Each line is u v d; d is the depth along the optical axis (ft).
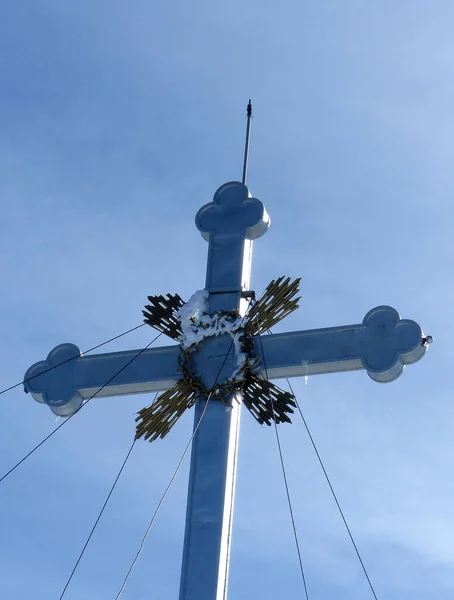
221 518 46.50
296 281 50.19
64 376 51.57
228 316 50.08
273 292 50.29
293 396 48.80
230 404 48.60
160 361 50.60
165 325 51.11
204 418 48.52
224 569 46.03
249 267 52.24
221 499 46.85
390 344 48.44
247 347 49.37
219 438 48.03
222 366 49.39
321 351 48.96
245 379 48.98
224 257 51.70
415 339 48.26
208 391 48.91
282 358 49.11
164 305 51.31
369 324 48.98
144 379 50.39
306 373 49.26
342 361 48.65
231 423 48.32
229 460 47.67
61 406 51.24
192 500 46.96
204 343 49.98
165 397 49.65
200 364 49.70
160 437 49.55
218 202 53.01
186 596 45.32
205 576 45.57
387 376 48.52
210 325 49.98
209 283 51.24
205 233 52.49
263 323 49.88
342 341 48.96
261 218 52.08
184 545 46.19
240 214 52.42
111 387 50.85
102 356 51.49
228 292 50.88
